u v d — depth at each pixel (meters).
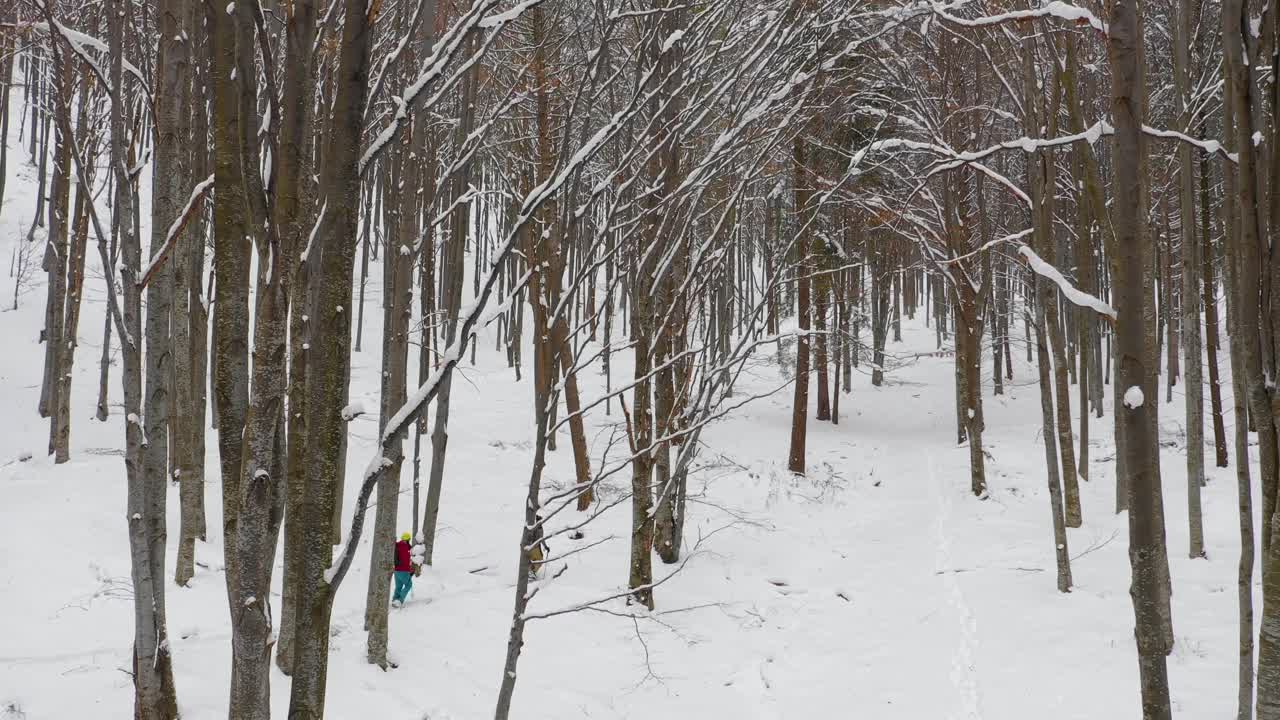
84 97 7.23
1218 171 16.77
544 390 6.71
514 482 17.39
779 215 18.59
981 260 18.30
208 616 9.73
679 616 11.17
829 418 26.66
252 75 3.43
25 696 7.62
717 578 12.63
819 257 20.33
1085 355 17.98
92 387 23.14
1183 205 11.62
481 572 12.52
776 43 7.96
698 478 18.58
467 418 23.62
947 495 17.95
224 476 3.48
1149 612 4.03
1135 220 3.97
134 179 5.89
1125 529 13.91
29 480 15.41
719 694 9.09
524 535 6.48
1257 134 4.56
